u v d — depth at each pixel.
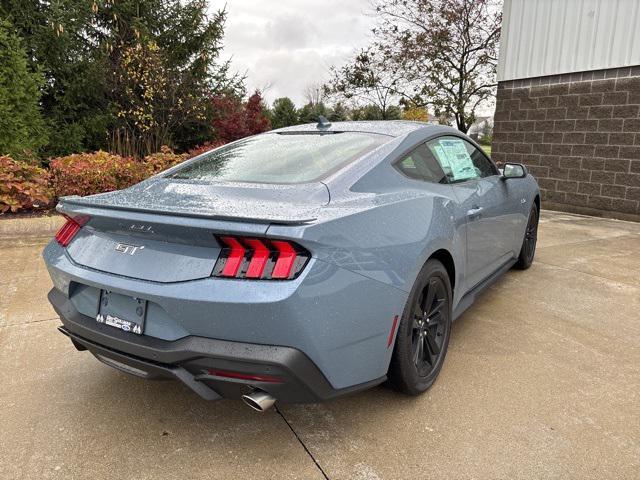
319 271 1.75
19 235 5.84
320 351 1.81
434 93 14.39
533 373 2.69
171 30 12.82
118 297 2.03
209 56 12.98
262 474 1.91
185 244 1.87
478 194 3.19
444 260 2.71
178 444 2.10
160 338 1.89
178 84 11.37
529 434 2.15
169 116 11.41
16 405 2.38
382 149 2.55
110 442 2.11
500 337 3.17
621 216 7.70
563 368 2.75
